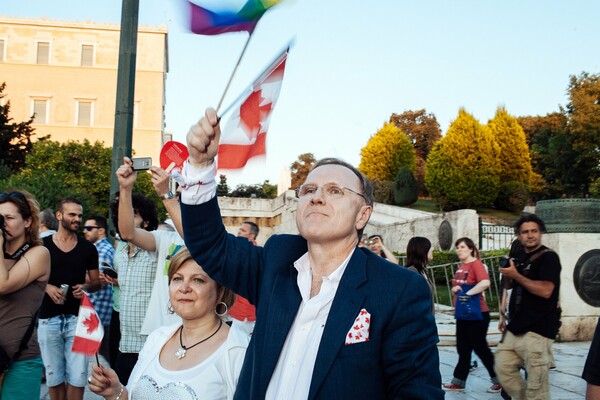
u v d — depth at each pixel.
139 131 45.88
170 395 2.67
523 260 5.28
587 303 10.25
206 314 2.86
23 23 45.66
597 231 10.38
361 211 2.33
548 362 5.04
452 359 9.44
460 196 34.66
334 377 2.00
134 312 4.45
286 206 35.88
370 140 46.25
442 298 16.31
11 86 45.31
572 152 39.44
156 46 46.78
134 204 5.17
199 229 2.33
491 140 35.38
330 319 2.07
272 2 2.05
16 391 3.55
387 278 2.14
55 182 14.77
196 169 2.28
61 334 5.36
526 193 35.97
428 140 61.22
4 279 3.40
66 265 5.48
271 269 2.35
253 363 2.21
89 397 6.53
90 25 46.34
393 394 2.06
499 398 6.91
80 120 46.22
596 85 37.41
